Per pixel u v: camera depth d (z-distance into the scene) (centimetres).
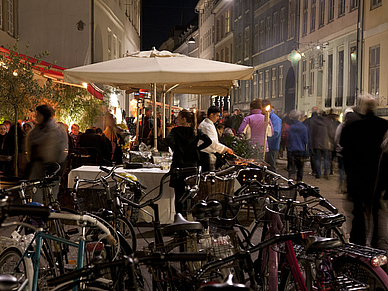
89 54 2395
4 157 591
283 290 393
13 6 2198
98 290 333
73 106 1981
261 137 1075
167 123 1579
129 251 430
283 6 3350
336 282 344
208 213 404
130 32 4331
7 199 298
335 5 2556
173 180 693
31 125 1320
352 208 704
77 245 370
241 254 295
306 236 316
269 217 451
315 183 1421
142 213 826
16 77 1311
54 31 2361
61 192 1046
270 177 564
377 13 2130
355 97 2300
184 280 339
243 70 873
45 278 383
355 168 639
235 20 4634
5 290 175
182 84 1209
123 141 1487
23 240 395
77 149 1162
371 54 2181
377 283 366
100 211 400
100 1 2770
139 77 852
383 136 632
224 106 4275
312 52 2808
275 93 3534
